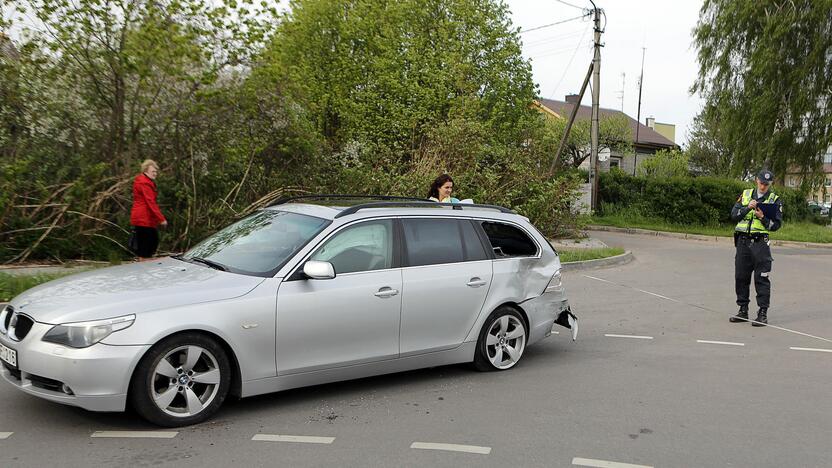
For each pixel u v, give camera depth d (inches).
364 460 161.9
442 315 225.6
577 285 467.2
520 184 753.6
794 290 467.8
